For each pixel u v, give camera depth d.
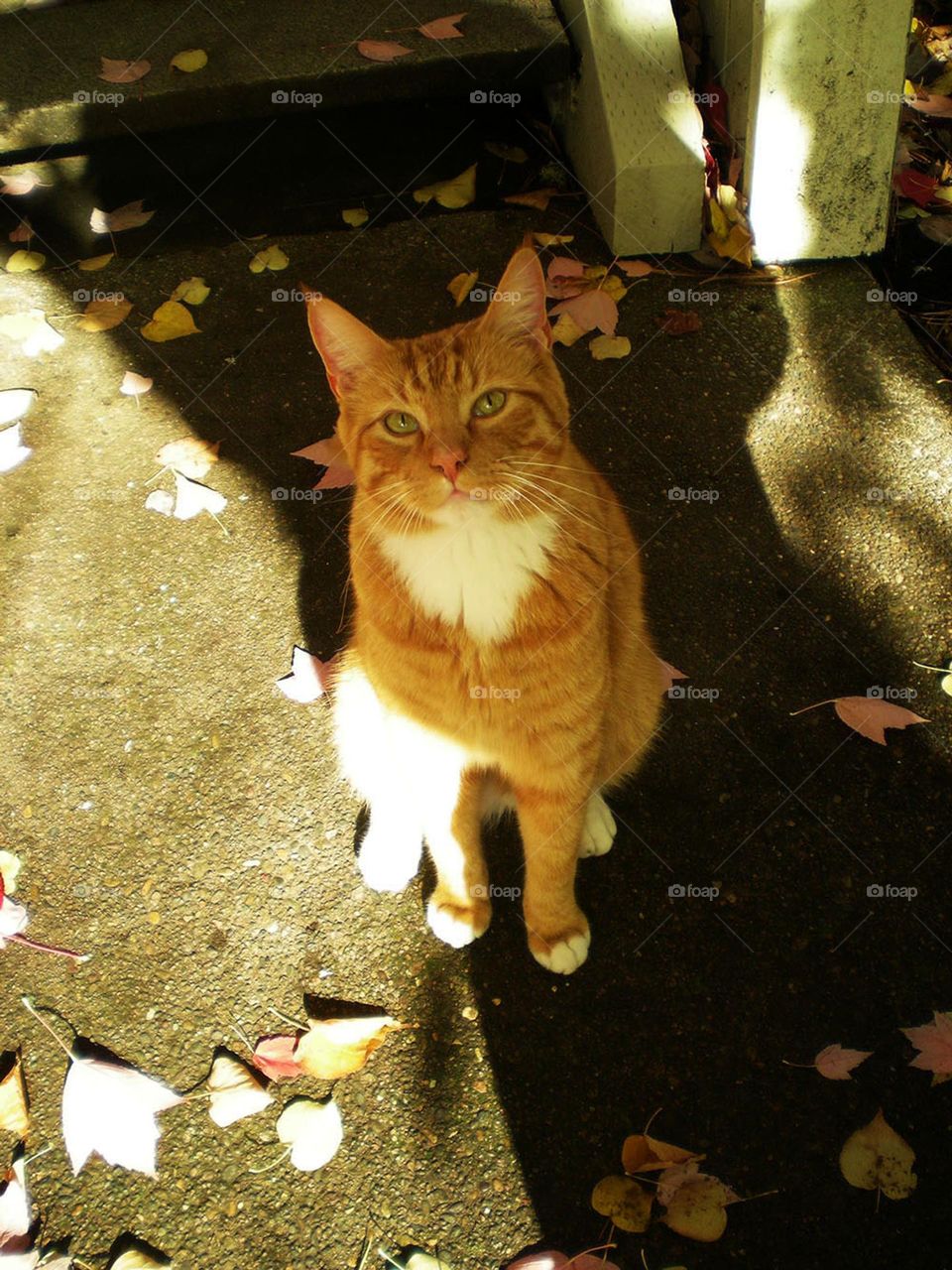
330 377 0.73
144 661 0.90
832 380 1.02
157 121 1.12
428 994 0.77
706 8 1.09
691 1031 0.75
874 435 0.98
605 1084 0.73
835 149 1.04
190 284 1.11
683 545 0.94
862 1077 0.73
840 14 0.98
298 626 0.92
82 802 0.84
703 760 0.85
